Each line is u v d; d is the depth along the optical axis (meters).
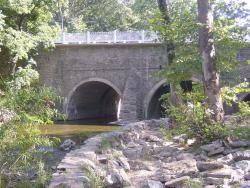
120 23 47.16
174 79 11.80
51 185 5.19
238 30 10.89
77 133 20.38
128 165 7.74
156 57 27.95
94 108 34.88
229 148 8.53
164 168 7.59
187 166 7.51
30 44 24.48
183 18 11.64
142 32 28.28
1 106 6.15
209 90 9.73
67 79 30.22
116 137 9.97
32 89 6.81
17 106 6.22
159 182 6.26
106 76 29.39
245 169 6.80
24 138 6.02
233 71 11.73
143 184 6.37
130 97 27.88
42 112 6.48
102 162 7.57
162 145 10.01
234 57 11.26
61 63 30.23
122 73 28.97
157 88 27.97
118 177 6.31
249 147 8.52
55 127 24.61
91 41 29.41
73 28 45.97
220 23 10.52
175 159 8.32
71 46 29.92
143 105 28.27
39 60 30.44
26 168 6.18
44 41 27.31
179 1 12.18
